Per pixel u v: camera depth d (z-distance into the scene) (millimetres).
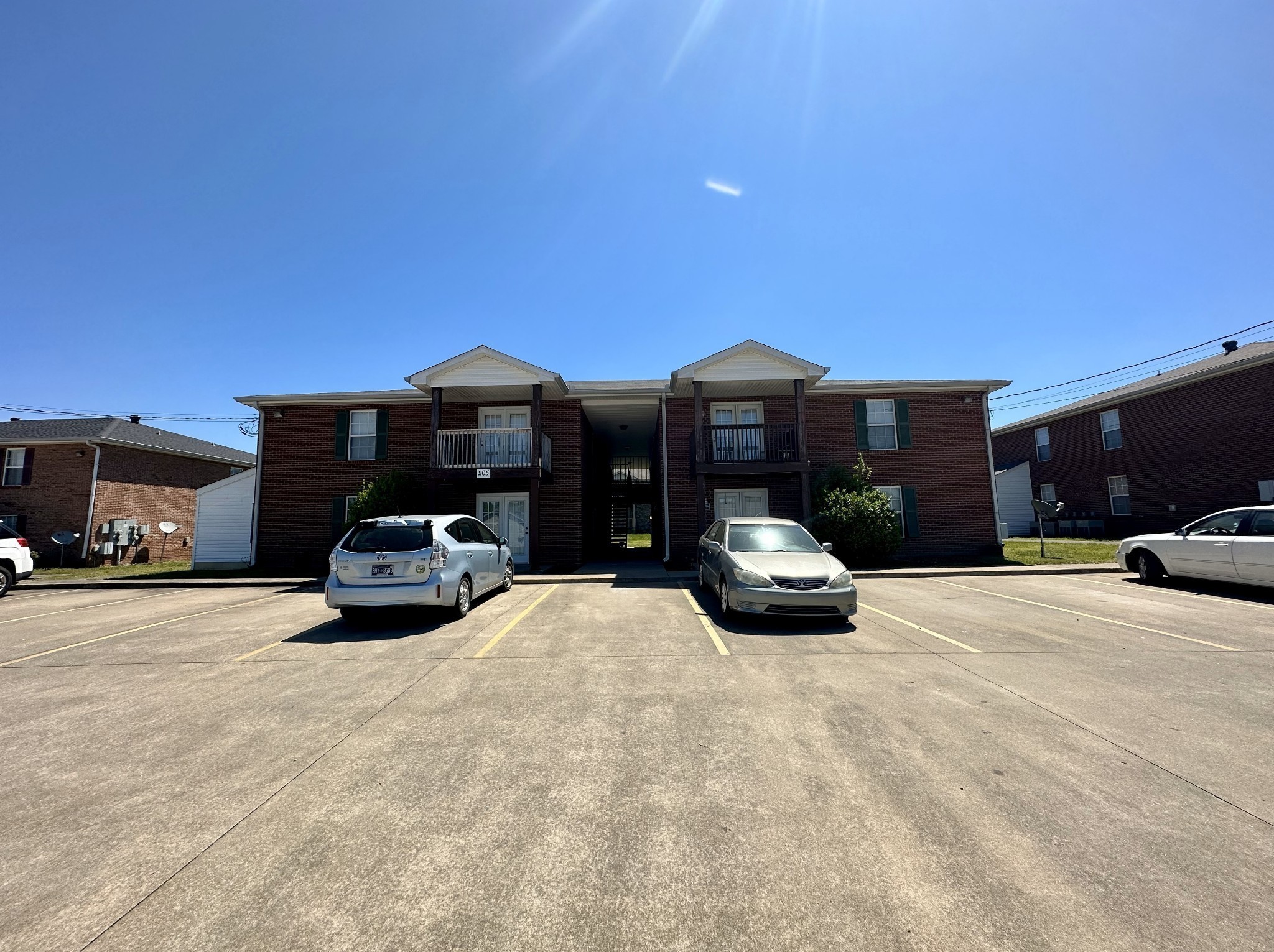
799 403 14188
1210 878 2311
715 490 15688
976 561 14383
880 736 3766
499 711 4301
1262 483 17766
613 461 28219
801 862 2439
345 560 7422
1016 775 3211
